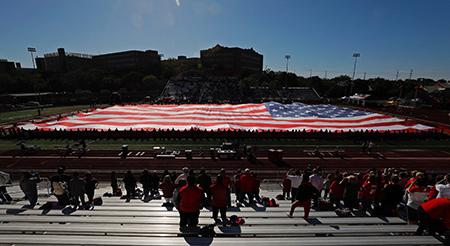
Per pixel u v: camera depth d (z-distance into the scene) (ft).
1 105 219.00
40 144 98.37
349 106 243.19
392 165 78.69
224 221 24.21
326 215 28.02
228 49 513.04
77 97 300.20
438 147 98.48
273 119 137.59
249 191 36.63
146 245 17.40
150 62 518.78
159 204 32.55
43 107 231.71
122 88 361.92
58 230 21.03
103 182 63.00
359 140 108.58
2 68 385.50
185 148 94.32
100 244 17.62
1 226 21.74
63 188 33.32
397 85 359.66
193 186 22.26
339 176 36.42
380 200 31.73
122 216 27.27
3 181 39.55
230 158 82.02
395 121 127.75
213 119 139.64
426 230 20.10
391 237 18.07
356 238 18.02
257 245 17.22
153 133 108.58
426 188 26.84
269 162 80.12
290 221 24.21
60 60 487.20
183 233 20.53
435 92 313.12
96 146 96.02
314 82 407.64
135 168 73.61
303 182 26.23
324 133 109.70
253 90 314.96
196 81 335.06
